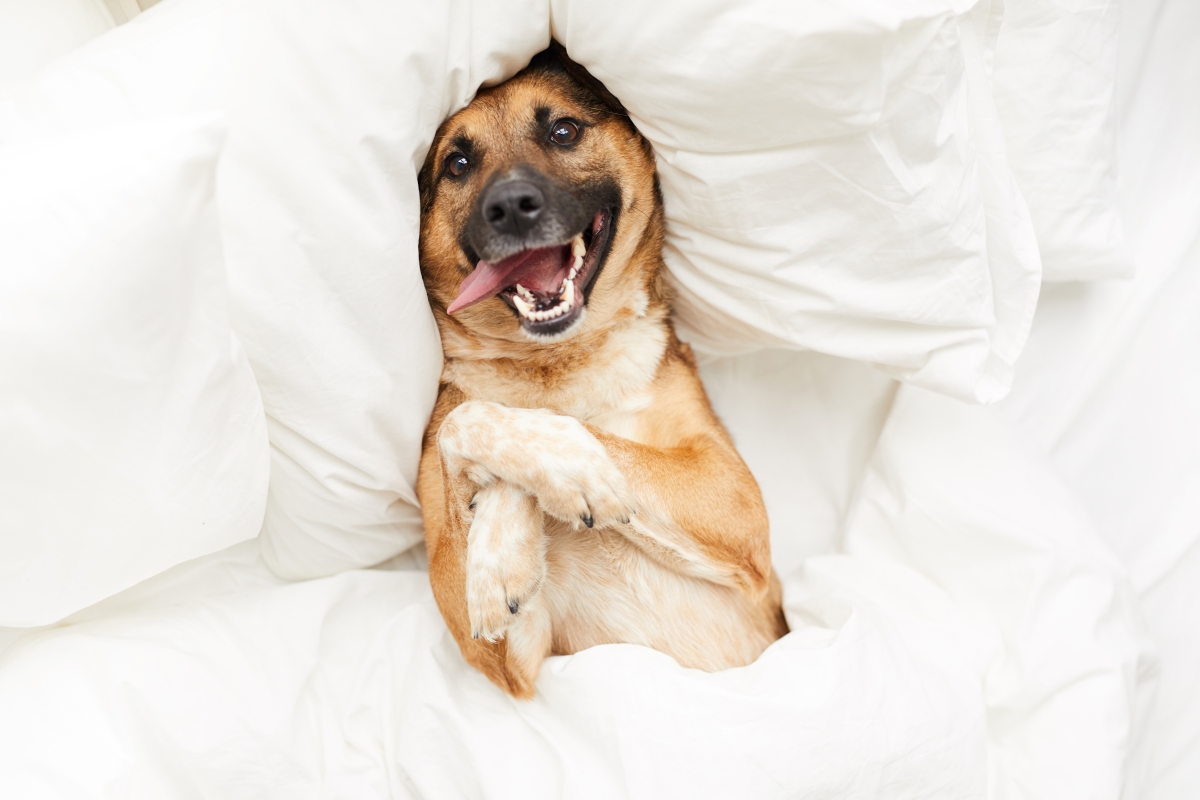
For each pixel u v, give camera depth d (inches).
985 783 64.1
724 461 72.6
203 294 49.9
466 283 69.6
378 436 68.1
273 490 68.9
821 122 58.9
